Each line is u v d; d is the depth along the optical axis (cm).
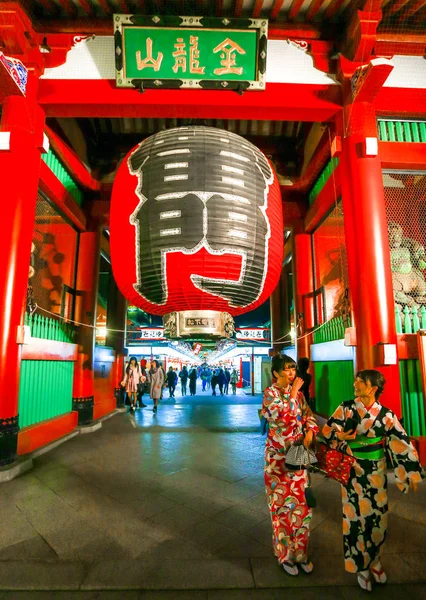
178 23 472
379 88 505
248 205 396
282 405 253
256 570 246
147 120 850
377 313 482
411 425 508
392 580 237
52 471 466
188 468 480
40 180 584
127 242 396
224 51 492
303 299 824
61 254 768
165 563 254
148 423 835
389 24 537
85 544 281
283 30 550
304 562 245
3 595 221
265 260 406
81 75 530
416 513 333
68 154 696
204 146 404
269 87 535
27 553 268
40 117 535
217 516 333
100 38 541
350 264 515
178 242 372
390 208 662
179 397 1559
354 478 236
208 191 382
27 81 521
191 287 382
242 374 2291
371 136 527
